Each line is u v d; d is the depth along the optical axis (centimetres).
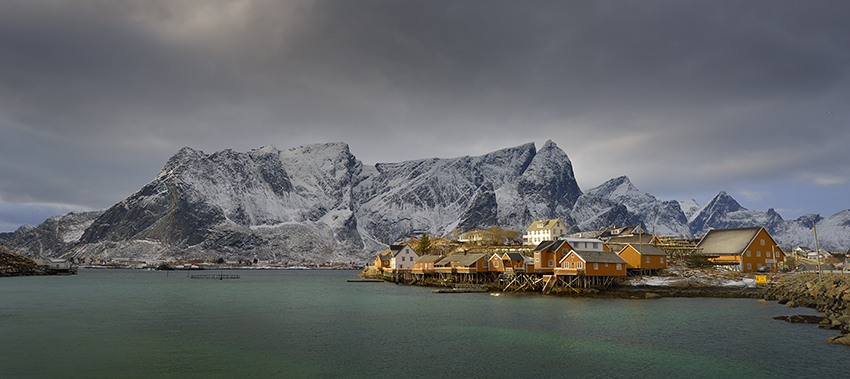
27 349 5869
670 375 4703
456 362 5219
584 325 7250
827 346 5716
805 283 9712
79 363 5225
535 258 13075
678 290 11212
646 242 16062
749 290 10981
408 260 19375
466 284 14438
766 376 4628
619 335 6488
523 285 12812
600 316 8081
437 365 5112
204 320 8094
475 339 6353
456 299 11256
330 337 6562
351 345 6056
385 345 6044
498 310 9025
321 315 8656
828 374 4656
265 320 8081
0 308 9825
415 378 4675
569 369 4934
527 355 5488
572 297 11144
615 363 5128
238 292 14462
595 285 11731
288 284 19325
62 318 8350
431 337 6512
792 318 7362
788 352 5453
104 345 6091
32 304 10606
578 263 11706
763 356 5306
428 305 10062
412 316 8412
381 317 8338
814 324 7094
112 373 4866
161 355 5566
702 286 11294
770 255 13225
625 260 12369
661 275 12106
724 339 6141
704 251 13888
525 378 4662
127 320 8125
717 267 13000
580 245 13150
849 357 5219
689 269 12650
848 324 6512
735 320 7519
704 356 5350
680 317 7862
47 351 5766
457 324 7500
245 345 6081
